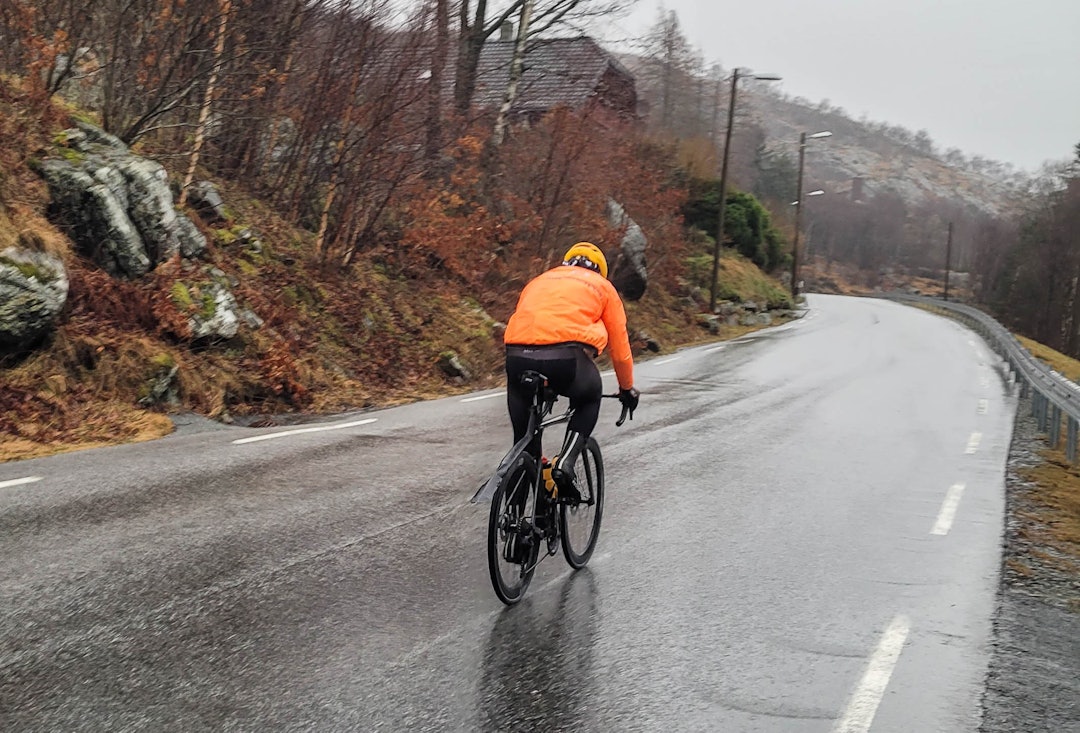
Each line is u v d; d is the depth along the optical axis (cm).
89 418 997
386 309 1680
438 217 1888
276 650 440
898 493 853
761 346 2708
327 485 779
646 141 4381
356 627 474
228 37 1478
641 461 954
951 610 545
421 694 402
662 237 3350
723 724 389
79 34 1306
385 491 766
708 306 3800
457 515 698
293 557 580
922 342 3159
